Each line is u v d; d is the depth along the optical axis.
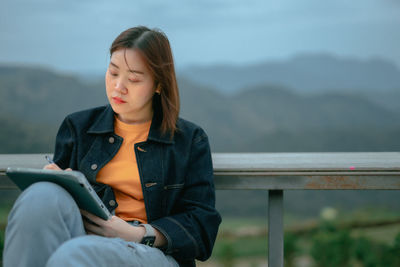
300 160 1.89
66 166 1.70
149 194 1.60
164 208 1.63
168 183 1.64
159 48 1.58
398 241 3.12
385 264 3.12
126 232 1.45
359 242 3.44
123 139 1.65
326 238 3.60
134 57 1.54
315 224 5.61
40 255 1.22
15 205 1.26
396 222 4.87
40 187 1.27
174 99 1.65
